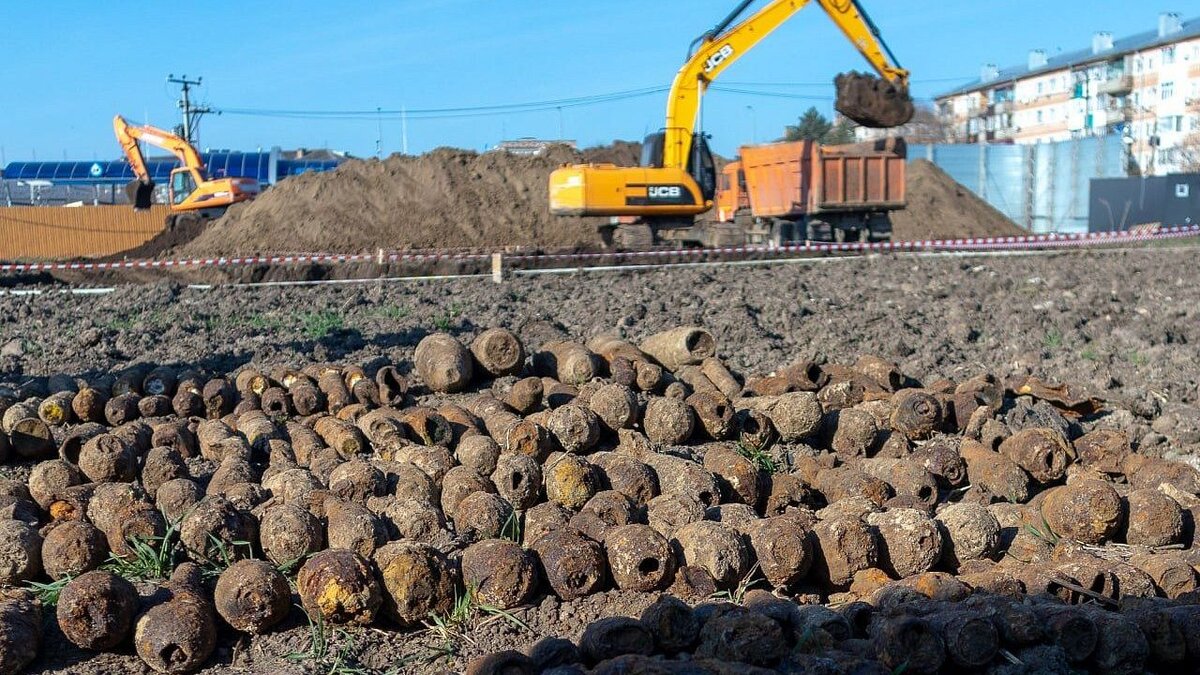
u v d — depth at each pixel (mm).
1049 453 7121
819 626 4613
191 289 17797
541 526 5684
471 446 7109
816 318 14422
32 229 35969
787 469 7566
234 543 5594
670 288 18031
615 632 4543
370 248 29359
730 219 28453
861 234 26672
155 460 6910
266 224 30500
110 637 4840
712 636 4477
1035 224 42250
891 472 6926
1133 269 21188
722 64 24656
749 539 5543
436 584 5117
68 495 6270
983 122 82125
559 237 30484
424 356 9570
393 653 4926
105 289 18234
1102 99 69250
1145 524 5988
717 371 9438
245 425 7957
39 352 11852
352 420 8289
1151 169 66500
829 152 26438
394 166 32188
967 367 11281
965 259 23375
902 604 4785
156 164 62500
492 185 32000
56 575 5465
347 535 5551
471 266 23500
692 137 24891
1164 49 66188
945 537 5754
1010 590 4949
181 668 4781
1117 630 4523
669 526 5852
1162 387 10164
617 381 9086
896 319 14008
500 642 4992
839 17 22672
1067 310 14938
